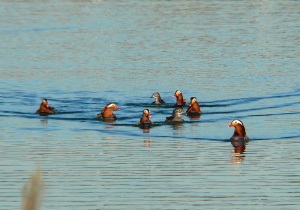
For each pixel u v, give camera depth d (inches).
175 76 4862.2
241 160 2896.2
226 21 7578.7
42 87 4512.8
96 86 4542.3
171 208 2301.9
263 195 2438.5
